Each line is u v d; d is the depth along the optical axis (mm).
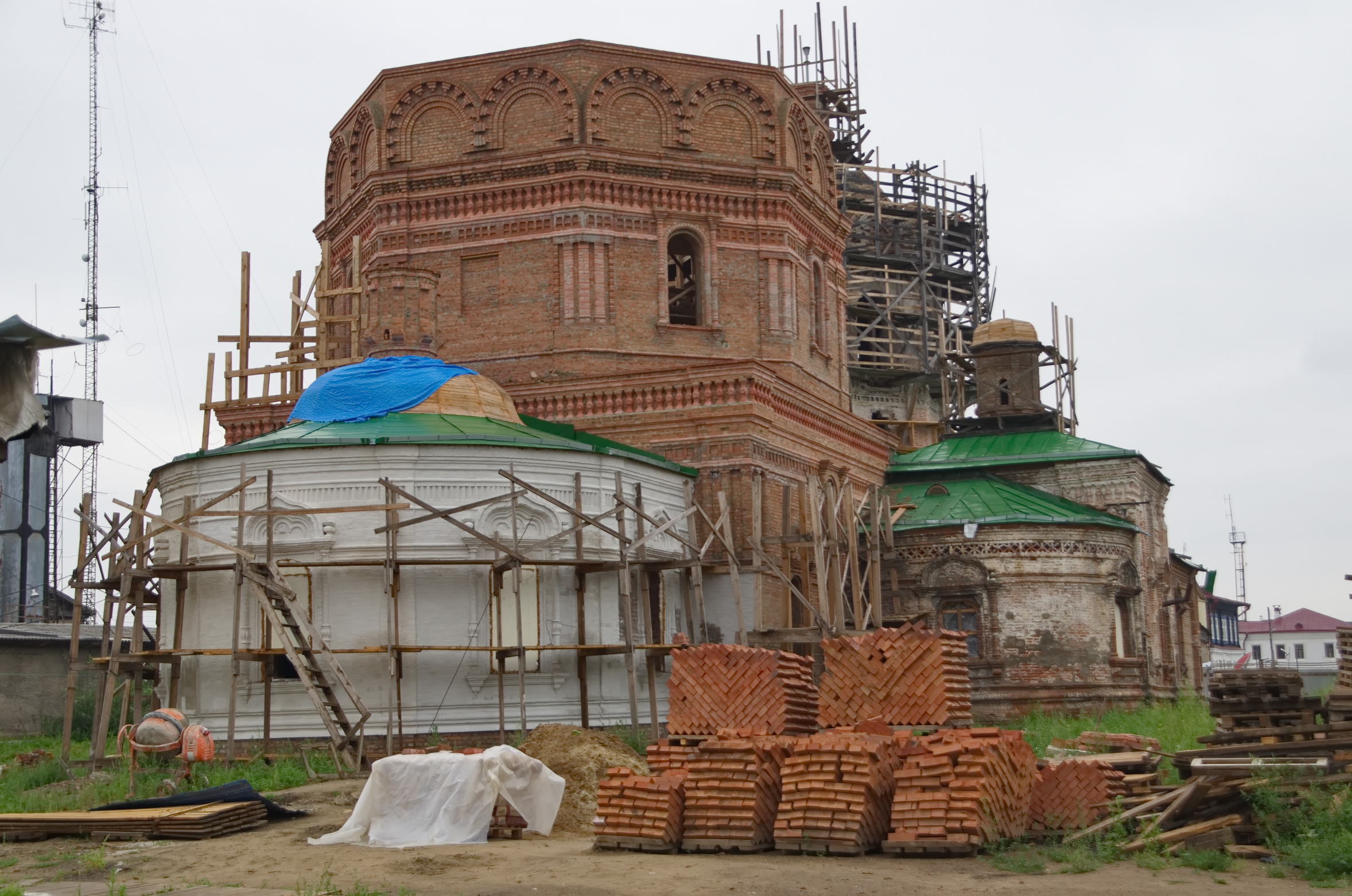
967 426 50219
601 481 32469
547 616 31172
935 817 17562
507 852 18516
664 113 40844
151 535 28656
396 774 19828
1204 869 16609
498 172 39969
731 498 36406
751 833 18094
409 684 29688
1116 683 40375
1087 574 40594
